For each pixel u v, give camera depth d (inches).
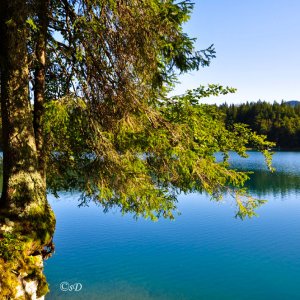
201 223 883.4
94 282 545.3
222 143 280.8
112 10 235.3
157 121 264.7
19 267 217.2
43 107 252.1
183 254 666.2
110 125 264.1
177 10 231.1
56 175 302.8
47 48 277.3
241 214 285.1
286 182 1644.9
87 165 276.8
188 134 267.6
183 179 278.2
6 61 233.6
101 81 261.4
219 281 553.0
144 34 238.5
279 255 661.3
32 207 239.0
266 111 4702.3
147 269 595.5
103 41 249.4
